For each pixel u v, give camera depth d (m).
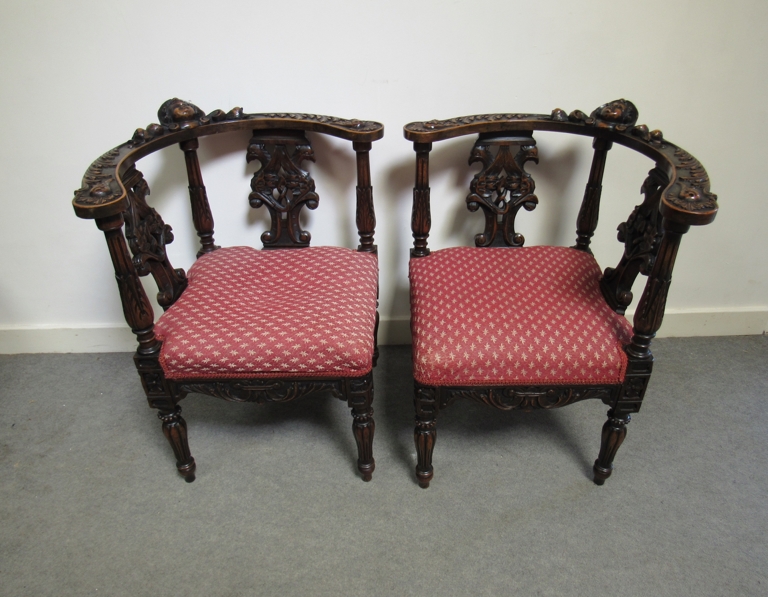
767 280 1.68
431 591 1.06
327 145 1.43
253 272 1.29
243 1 1.25
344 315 1.12
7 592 1.06
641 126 1.15
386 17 1.28
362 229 1.41
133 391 1.60
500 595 1.05
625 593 1.05
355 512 1.22
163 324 1.13
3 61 1.30
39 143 1.41
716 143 1.45
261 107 1.38
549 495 1.25
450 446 1.38
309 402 1.54
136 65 1.32
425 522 1.19
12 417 1.50
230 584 1.08
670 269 0.93
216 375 1.09
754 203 1.54
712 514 1.20
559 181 1.49
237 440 1.41
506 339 1.07
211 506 1.24
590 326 1.09
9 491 1.28
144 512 1.23
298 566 1.11
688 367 1.65
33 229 1.54
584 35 1.31
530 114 1.28
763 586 1.06
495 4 1.27
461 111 1.40
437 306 1.16
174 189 1.48
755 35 1.30
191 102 1.37
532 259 1.30
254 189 1.38
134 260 1.06
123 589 1.07
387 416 1.48
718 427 1.43
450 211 1.54
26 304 1.67
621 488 1.27
